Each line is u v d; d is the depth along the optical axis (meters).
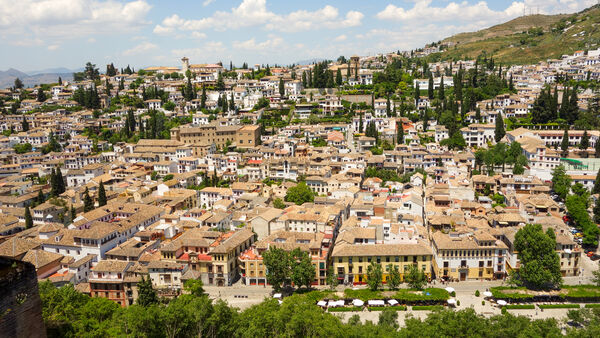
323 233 179.12
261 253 168.25
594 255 178.62
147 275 150.75
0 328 36.47
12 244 164.88
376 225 181.62
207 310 116.31
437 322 113.81
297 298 128.38
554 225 179.75
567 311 138.88
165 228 192.12
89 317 114.19
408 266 158.38
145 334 106.69
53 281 153.25
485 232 170.12
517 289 152.12
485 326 112.25
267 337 111.31
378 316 140.12
